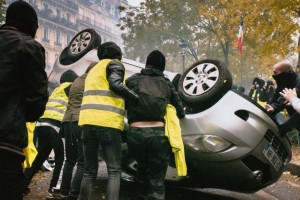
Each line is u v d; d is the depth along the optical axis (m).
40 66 2.38
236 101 4.93
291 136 10.52
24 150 2.80
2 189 2.18
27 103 2.34
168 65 43.09
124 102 4.26
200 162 4.86
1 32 2.41
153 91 4.21
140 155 4.27
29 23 2.56
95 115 4.11
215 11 24.05
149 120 4.17
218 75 4.92
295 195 6.04
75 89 4.91
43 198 5.07
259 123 4.84
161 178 4.22
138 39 36.62
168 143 4.23
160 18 32.34
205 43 36.00
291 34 14.17
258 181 4.86
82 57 7.46
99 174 6.73
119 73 4.09
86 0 78.88
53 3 66.75
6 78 2.26
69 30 70.81
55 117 5.24
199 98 4.89
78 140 4.61
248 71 41.03
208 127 4.77
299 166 7.46
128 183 6.03
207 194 5.80
